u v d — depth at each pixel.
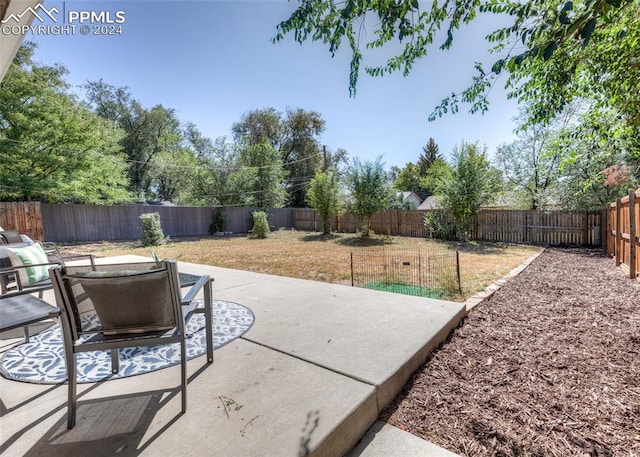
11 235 4.55
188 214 14.46
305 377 1.82
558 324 2.91
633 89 3.01
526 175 10.95
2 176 9.48
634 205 4.63
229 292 3.72
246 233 15.54
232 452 1.25
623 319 2.95
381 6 1.88
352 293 3.61
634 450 1.44
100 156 11.68
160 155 17.67
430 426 1.63
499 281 4.63
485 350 2.43
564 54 2.69
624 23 2.43
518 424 1.62
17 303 2.00
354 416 1.51
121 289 1.47
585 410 1.71
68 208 11.22
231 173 15.89
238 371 1.90
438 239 11.18
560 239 9.33
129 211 12.76
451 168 10.41
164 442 1.31
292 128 23.19
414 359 2.11
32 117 9.88
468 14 2.03
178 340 1.54
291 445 1.28
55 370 1.94
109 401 1.61
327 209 13.77
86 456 1.24
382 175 11.96
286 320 2.76
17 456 1.24
